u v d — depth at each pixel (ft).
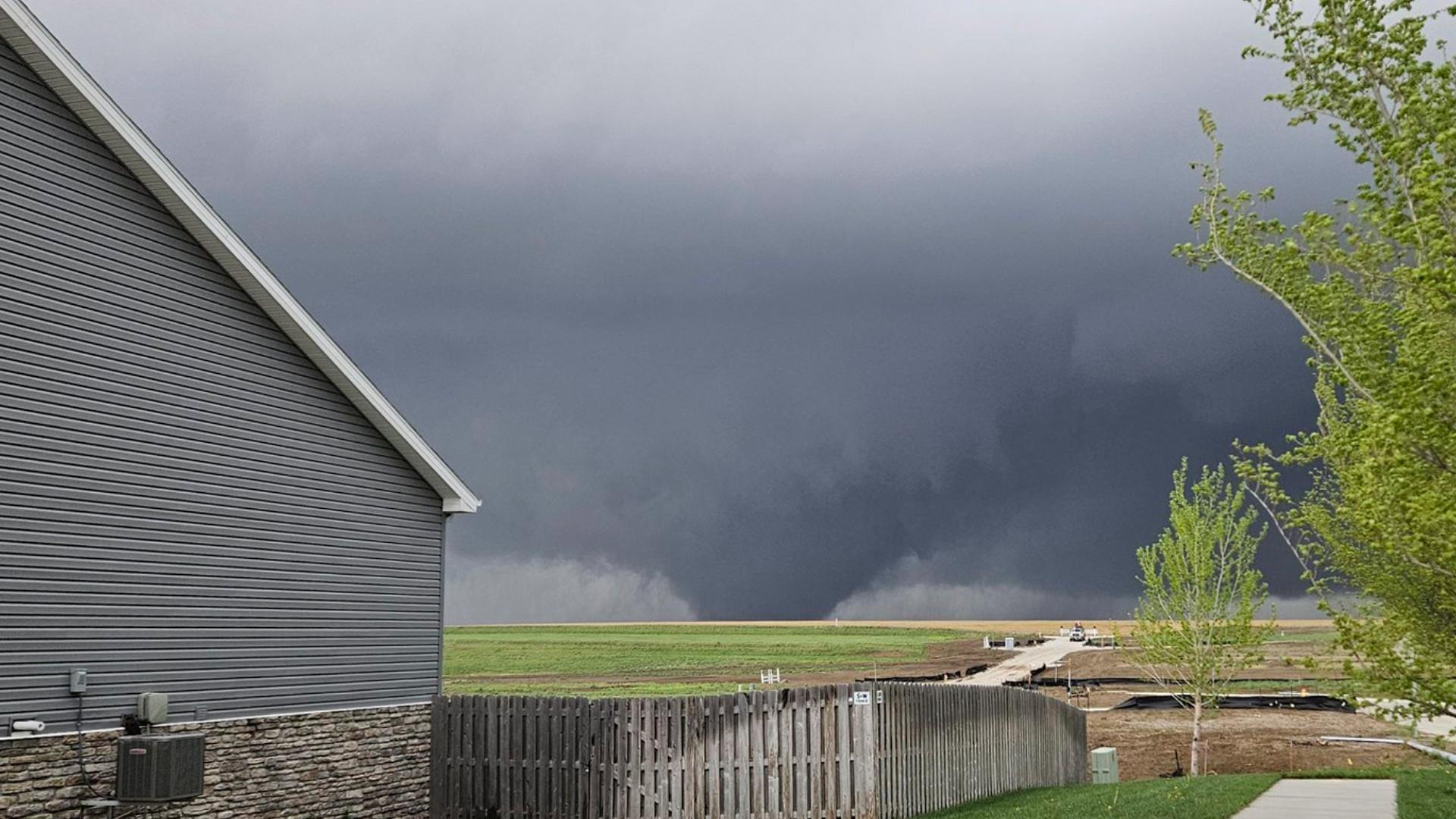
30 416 45.78
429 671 66.59
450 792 64.28
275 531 57.31
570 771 61.26
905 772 58.90
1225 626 89.56
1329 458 31.53
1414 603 31.96
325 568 60.13
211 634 53.26
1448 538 26.66
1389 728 121.08
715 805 57.77
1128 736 122.52
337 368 60.34
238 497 55.26
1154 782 68.74
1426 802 50.39
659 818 58.75
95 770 47.19
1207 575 90.27
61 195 47.67
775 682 243.60
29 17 44.98
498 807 62.85
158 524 51.03
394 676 64.03
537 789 62.03
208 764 52.49
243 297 56.39
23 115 46.29
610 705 60.70
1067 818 52.95
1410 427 25.67
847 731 56.34
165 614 50.98
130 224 50.70
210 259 54.65
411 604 65.87
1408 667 30.35
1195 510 91.09
